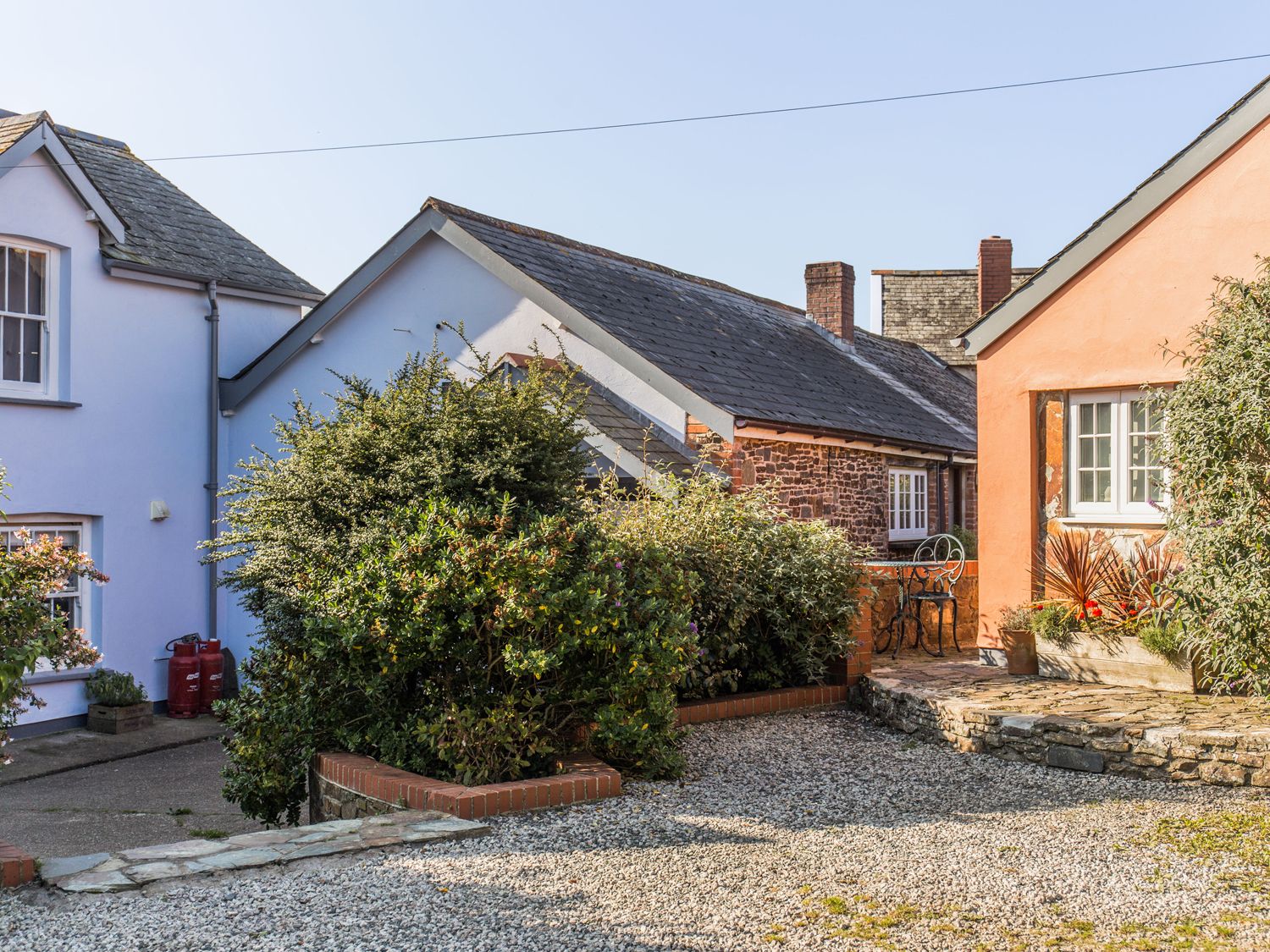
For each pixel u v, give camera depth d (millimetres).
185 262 15625
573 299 14484
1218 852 5781
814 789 7316
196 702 14555
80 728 13719
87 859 5539
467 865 5473
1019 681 9891
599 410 13789
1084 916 4836
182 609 15500
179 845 5781
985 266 27062
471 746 7012
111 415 14609
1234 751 7301
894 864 5562
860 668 10453
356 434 7898
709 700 9523
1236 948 4473
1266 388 7238
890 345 26953
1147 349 10094
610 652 7406
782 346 19328
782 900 5020
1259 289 7652
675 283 19156
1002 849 5848
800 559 10078
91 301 14375
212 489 15891
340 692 7875
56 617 6605
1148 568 9812
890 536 18047
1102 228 10289
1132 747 7680
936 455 19094
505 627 7051
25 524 13781
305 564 7699
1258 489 7332
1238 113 9508
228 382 16156
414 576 6898
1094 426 10617
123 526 14719
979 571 11203
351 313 16047
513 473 7613
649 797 6953
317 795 7836
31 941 4512
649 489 10594
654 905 4922
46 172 13789
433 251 15523
